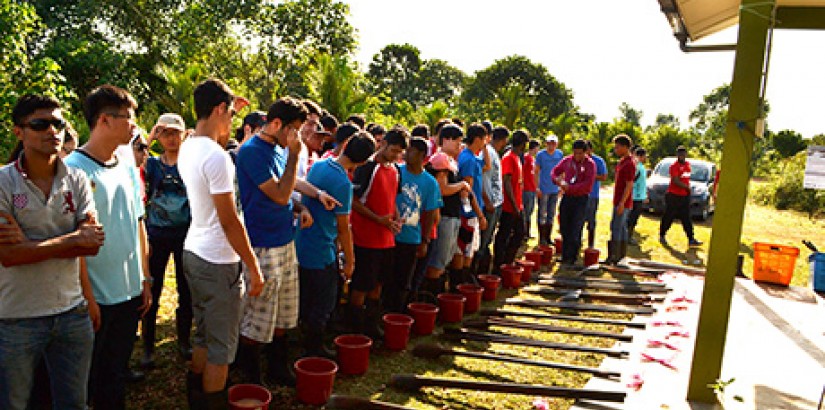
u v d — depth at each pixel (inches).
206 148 123.3
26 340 99.2
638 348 219.6
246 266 140.7
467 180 253.4
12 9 409.1
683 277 344.8
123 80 683.4
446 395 167.5
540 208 409.1
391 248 199.9
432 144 279.3
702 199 610.2
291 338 202.4
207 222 126.3
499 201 285.9
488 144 285.3
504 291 295.3
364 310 202.5
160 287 169.9
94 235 102.7
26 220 97.9
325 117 232.7
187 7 901.8
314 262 168.6
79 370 108.0
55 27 815.7
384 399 160.7
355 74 738.8
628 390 179.0
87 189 107.6
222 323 128.7
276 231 147.8
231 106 128.6
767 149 1433.3
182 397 152.2
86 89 679.7
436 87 2989.7
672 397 176.2
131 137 123.1
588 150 372.5
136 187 133.3
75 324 105.0
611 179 1246.9
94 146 119.8
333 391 161.9
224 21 918.4
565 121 1314.0
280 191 141.8
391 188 193.0
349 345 172.7
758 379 195.6
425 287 242.1
